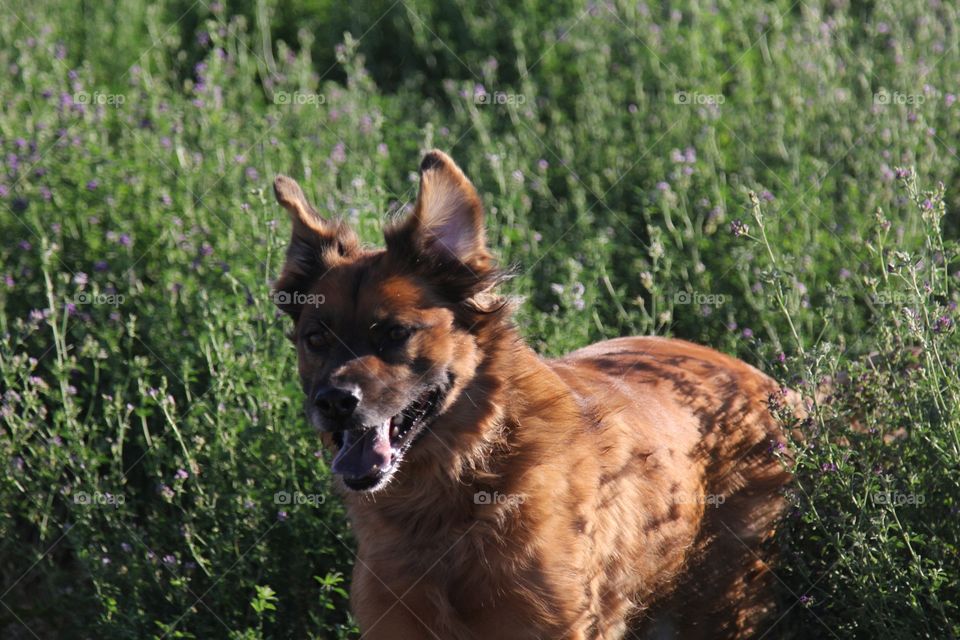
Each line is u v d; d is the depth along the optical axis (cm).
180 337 1105
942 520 829
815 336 1159
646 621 870
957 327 853
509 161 1401
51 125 1367
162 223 1227
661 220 1353
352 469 771
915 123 1284
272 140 1423
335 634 942
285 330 1051
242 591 929
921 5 1609
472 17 1833
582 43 1672
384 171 1423
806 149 1448
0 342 1001
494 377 796
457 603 781
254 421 979
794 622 928
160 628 922
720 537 898
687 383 902
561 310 1208
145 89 1582
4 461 977
